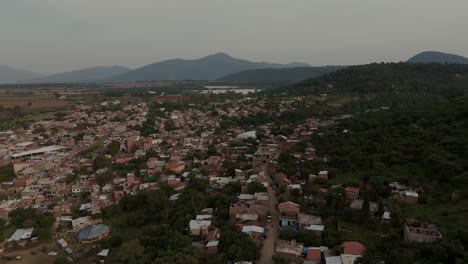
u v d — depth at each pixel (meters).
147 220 144.62
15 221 148.12
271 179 167.75
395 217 108.38
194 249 108.38
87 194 175.38
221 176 177.12
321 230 111.31
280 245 103.38
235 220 124.88
